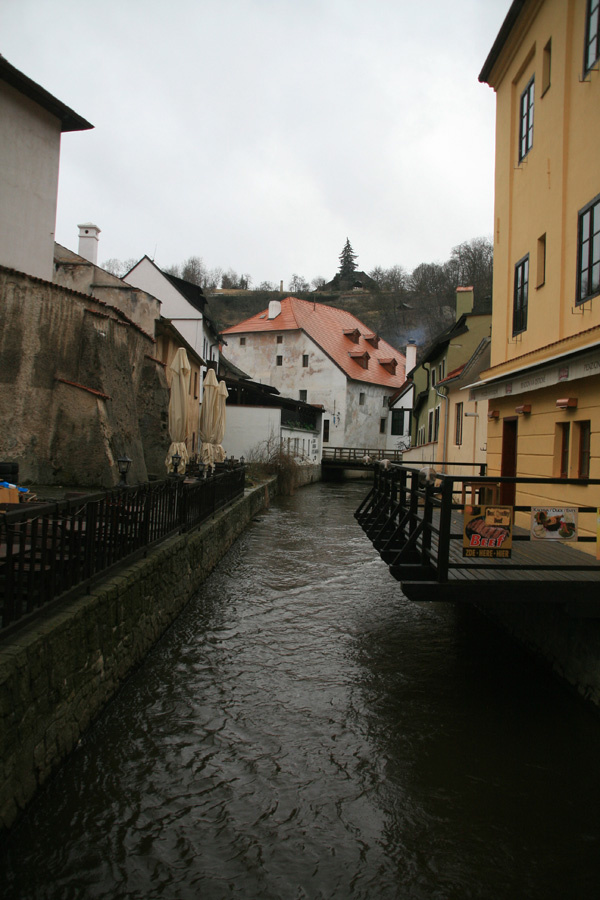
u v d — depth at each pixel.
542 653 7.67
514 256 10.58
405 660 7.89
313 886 3.88
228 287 115.25
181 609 9.18
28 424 11.67
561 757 5.57
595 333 7.24
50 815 4.33
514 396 10.20
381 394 55.84
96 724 5.48
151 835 4.23
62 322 12.49
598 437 7.15
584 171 7.82
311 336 52.19
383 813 4.67
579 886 4.00
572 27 8.32
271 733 5.81
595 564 6.17
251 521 20.33
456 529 8.90
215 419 20.38
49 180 13.20
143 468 14.88
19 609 4.21
